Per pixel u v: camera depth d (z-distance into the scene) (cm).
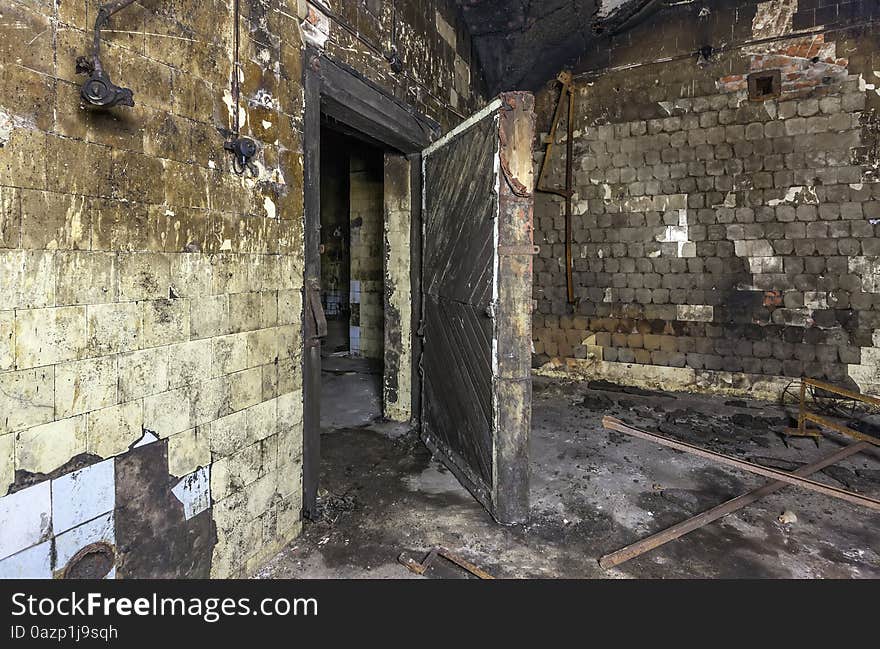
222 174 185
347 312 1043
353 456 337
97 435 144
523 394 244
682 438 370
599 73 518
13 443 123
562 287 551
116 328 147
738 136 467
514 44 473
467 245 278
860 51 421
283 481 225
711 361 489
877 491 281
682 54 483
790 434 370
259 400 208
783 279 457
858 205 427
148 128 155
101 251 142
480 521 252
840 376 440
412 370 391
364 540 234
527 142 231
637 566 215
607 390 508
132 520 156
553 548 229
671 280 502
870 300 427
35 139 125
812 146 441
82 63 135
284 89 217
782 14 445
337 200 1030
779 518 253
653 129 500
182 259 169
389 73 312
